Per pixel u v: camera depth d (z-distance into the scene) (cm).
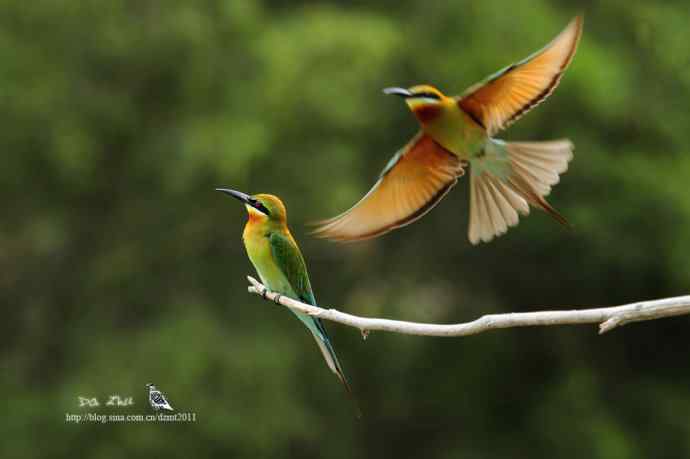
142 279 1702
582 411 1697
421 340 1742
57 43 1659
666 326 1845
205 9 1648
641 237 1645
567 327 1811
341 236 502
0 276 1794
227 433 1516
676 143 1667
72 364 1666
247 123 1558
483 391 1797
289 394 1588
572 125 1614
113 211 1748
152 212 1714
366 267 1761
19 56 1617
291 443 1709
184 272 1692
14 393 1666
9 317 1789
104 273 1703
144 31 1634
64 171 1623
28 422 1602
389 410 1798
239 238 1700
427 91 455
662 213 1622
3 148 1625
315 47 1562
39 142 1622
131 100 1688
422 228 1759
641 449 1736
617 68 1572
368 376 1769
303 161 1577
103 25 1634
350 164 1595
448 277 1800
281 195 1588
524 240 1702
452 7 1628
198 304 1634
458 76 1619
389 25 1605
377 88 1636
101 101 1644
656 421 1761
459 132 459
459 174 482
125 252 1705
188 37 1614
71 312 1761
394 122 1680
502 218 471
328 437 1714
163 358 1544
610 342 1839
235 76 1658
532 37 1603
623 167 1611
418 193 491
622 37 1689
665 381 1839
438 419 1819
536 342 1806
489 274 1798
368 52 1555
